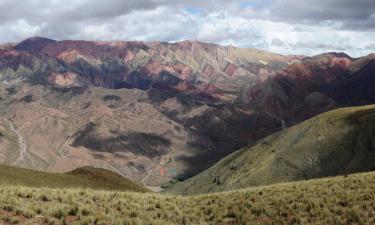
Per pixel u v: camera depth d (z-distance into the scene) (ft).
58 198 80.94
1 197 72.43
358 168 536.01
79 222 65.57
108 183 224.53
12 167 187.42
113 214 72.95
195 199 102.78
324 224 75.41
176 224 74.79
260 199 94.84
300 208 84.58
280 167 609.83
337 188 99.55
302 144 625.41
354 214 77.66
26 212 66.33
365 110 634.84
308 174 570.05
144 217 75.77
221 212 86.43
